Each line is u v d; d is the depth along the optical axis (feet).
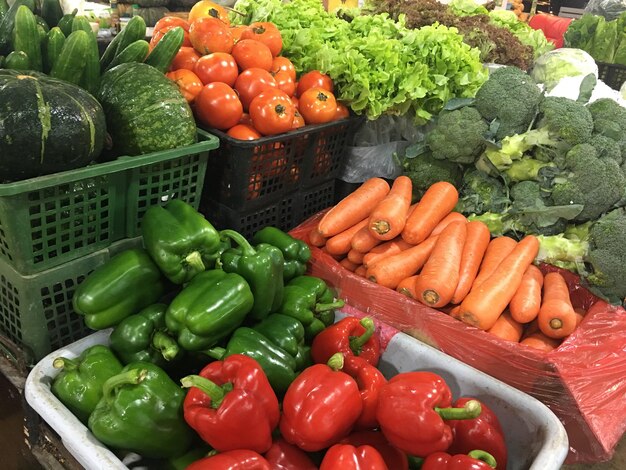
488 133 2.78
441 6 4.40
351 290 2.48
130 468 1.68
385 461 1.60
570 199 2.60
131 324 1.80
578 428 2.02
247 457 1.41
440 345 2.26
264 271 1.92
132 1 6.54
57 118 1.67
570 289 2.53
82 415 1.69
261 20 3.12
